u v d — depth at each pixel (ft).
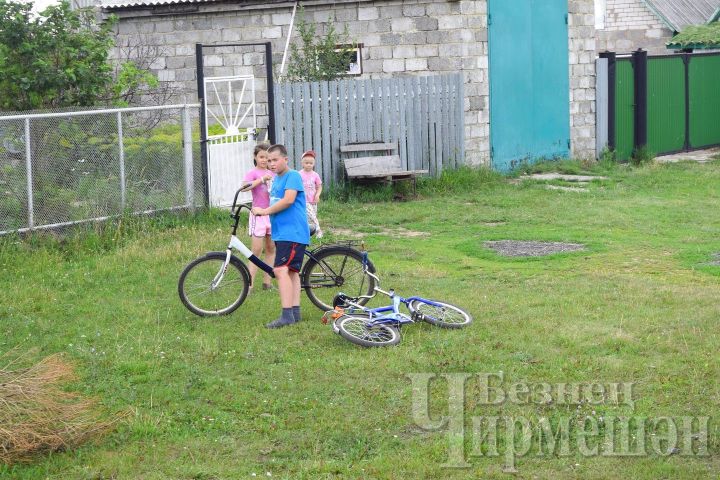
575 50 70.28
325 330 28.30
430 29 63.21
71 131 41.63
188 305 30.35
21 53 47.65
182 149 46.52
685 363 24.00
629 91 73.26
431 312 28.55
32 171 40.29
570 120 70.49
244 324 29.27
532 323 28.04
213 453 19.95
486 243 42.32
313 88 54.80
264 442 20.30
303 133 54.70
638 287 32.45
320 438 20.44
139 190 44.47
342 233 45.34
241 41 67.67
